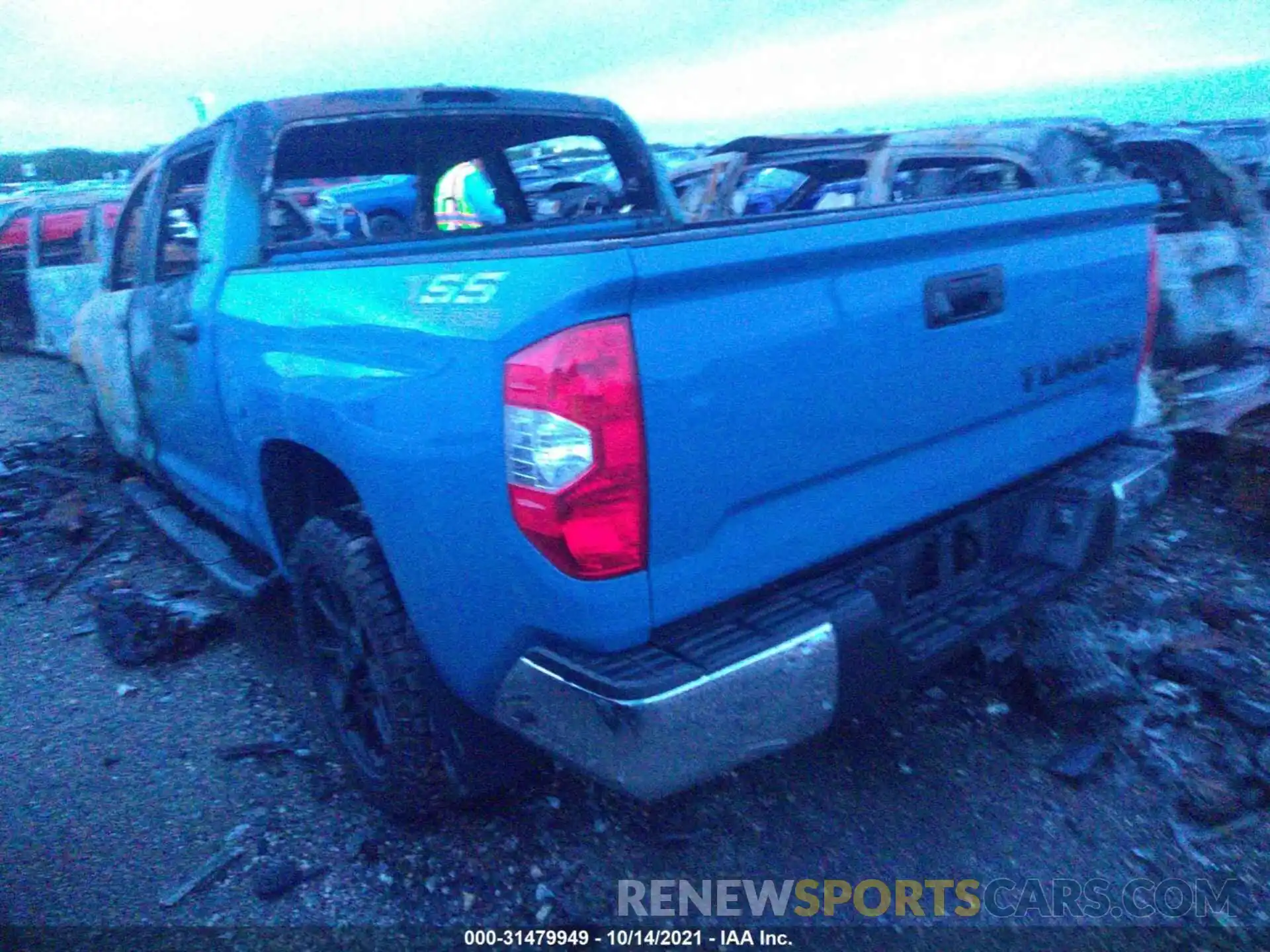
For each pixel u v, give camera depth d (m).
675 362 1.92
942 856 2.60
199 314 3.30
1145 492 2.92
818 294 2.13
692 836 2.70
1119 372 3.04
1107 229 2.88
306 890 2.54
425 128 3.86
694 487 1.99
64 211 9.34
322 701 3.01
